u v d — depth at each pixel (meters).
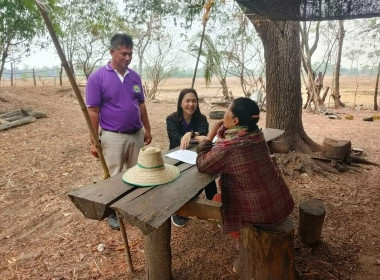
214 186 3.51
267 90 5.56
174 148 3.17
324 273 2.75
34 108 9.96
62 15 13.72
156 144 7.07
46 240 3.36
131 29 16.22
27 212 3.98
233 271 2.77
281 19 3.80
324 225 3.54
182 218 3.51
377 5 3.17
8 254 3.13
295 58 5.32
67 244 3.27
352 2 3.23
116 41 3.00
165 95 25.67
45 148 6.43
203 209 2.08
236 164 2.09
